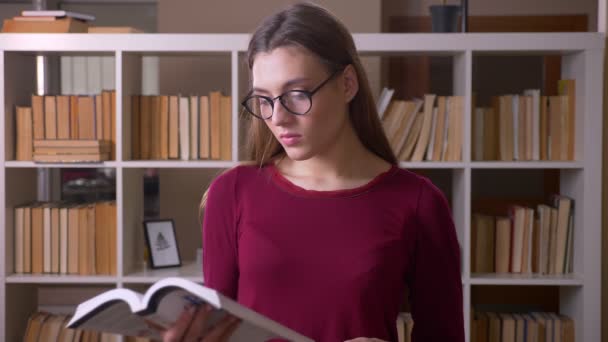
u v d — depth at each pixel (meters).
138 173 3.22
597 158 2.91
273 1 3.75
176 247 3.22
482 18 4.26
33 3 4.17
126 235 3.03
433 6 3.03
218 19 3.75
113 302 0.99
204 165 2.95
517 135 3.03
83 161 2.93
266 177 1.33
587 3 4.24
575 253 3.01
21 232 3.03
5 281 2.96
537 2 4.25
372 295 1.23
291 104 1.15
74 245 3.02
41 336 3.08
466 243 2.94
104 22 4.27
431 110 3.01
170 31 3.76
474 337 3.06
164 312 0.98
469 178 2.94
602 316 2.98
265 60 1.16
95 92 4.18
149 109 3.06
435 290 1.32
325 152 1.30
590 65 2.89
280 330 1.01
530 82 4.23
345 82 1.24
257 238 1.28
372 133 1.33
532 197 4.26
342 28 1.23
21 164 2.96
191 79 3.77
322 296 1.23
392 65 4.09
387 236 1.26
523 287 4.23
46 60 4.12
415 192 1.30
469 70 2.90
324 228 1.26
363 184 1.30
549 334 3.03
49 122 3.01
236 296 1.35
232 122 2.95
